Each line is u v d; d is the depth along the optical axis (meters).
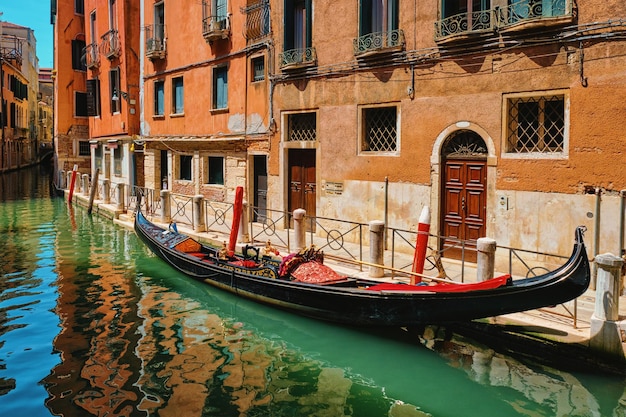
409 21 10.38
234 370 6.68
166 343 7.48
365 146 11.56
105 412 5.56
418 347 7.35
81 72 30.02
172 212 17.50
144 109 20.25
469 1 9.57
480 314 6.66
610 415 5.57
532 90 8.82
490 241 7.52
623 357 5.95
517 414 5.67
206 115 16.62
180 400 5.88
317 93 12.37
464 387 6.27
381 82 10.95
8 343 7.38
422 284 7.72
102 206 19.56
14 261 12.12
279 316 8.49
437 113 10.05
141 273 11.09
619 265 6.07
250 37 14.52
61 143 29.73
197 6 16.70
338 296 7.55
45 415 5.48
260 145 14.31
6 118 40.47
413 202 10.55
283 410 5.75
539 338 6.55
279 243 12.06
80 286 10.15
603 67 8.08
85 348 7.25
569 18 8.26
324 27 12.09
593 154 8.23
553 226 8.67
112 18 23.31
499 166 9.24
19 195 26.36
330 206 12.19
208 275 9.74
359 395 6.10
